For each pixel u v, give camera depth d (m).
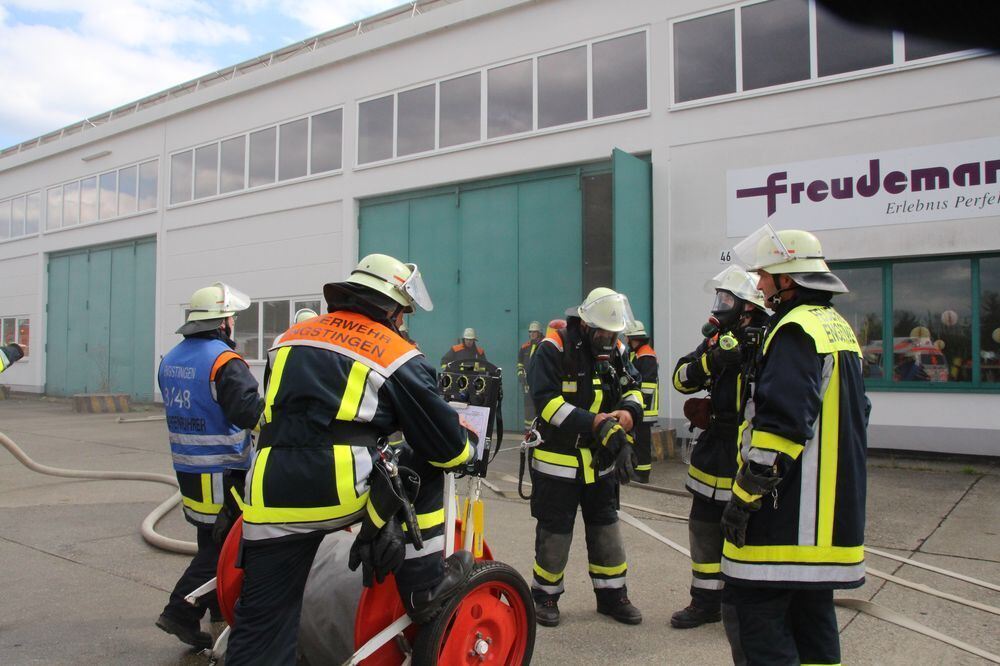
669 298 10.49
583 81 11.52
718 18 10.29
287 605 2.41
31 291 22.31
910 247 8.91
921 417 8.91
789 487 2.45
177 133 17.92
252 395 3.43
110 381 19.70
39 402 19.98
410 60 13.55
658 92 10.73
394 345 2.49
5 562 5.01
